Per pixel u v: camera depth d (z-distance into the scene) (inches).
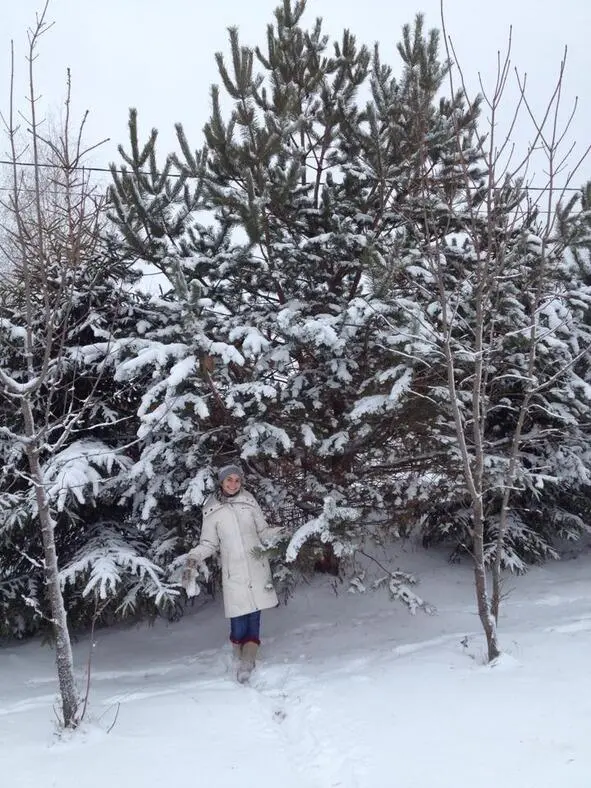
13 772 133.0
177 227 244.8
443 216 226.4
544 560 290.7
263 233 233.6
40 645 238.2
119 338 243.6
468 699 150.9
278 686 183.2
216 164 244.7
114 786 127.1
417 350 194.1
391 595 206.5
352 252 236.8
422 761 127.0
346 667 189.6
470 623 218.2
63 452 214.8
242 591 198.5
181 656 224.5
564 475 256.2
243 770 133.3
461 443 166.2
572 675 158.1
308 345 220.7
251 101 237.6
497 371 233.1
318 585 259.9
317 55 259.3
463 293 215.8
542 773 117.8
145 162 244.2
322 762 134.0
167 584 210.1
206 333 230.1
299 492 233.5
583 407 235.1
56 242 194.5
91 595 224.8
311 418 229.1
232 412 220.1
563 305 256.7
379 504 243.8
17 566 237.0
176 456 221.0
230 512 205.5
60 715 163.3
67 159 159.8
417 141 198.8
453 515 270.1
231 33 231.0
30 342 153.3
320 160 266.2
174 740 146.9
